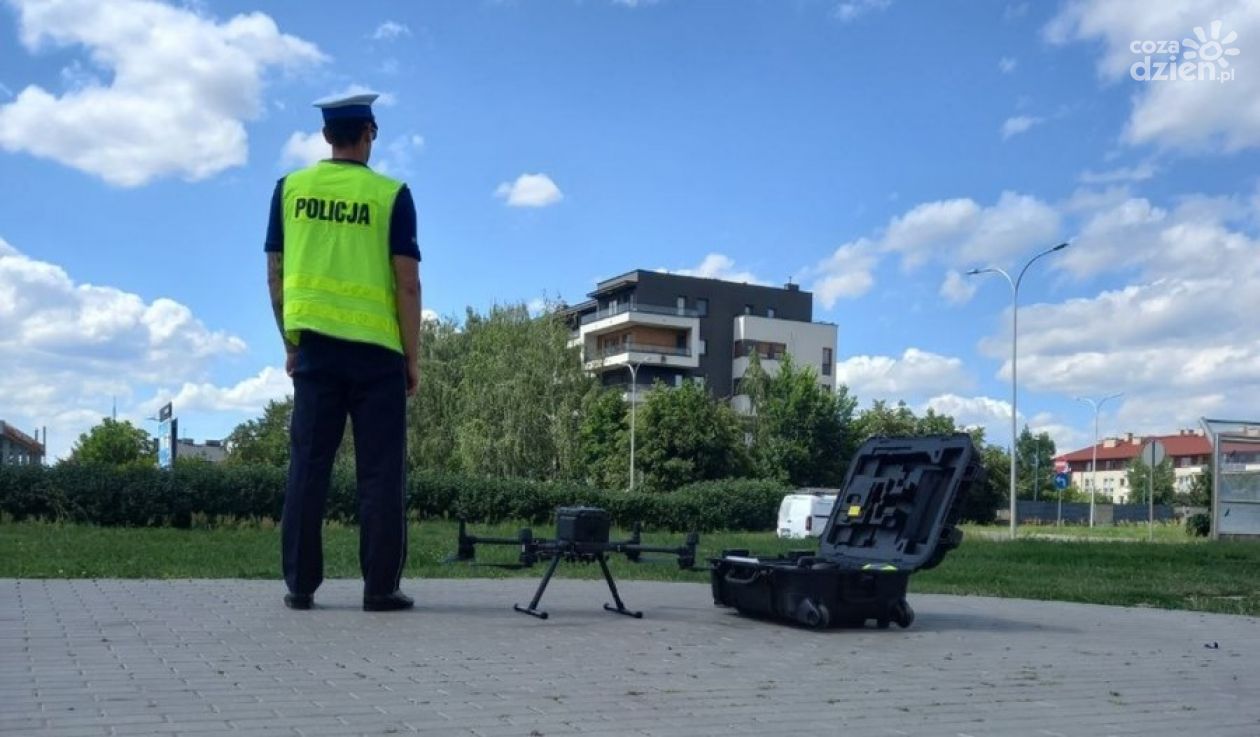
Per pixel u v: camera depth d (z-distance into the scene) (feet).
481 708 14.67
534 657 18.84
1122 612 32.09
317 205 23.56
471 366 184.85
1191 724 15.37
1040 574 50.52
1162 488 400.88
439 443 179.83
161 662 17.12
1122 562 60.54
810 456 229.66
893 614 24.84
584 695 15.80
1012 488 127.44
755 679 17.63
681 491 127.95
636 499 117.39
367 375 23.77
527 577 37.14
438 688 15.89
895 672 18.83
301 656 18.06
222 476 77.51
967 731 14.48
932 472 25.88
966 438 25.25
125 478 74.54
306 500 23.77
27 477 72.13
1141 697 17.31
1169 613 32.19
